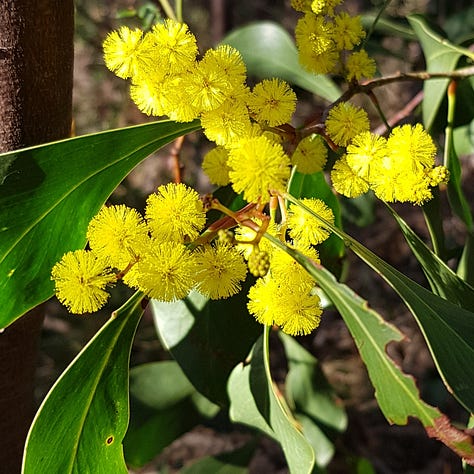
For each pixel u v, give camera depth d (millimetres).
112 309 295
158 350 300
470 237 160
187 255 95
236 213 98
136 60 98
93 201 106
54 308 295
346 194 109
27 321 131
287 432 118
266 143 94
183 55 98
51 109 117
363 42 143
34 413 144
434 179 103
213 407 191
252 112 104
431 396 284
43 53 112
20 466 143
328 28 117
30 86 113
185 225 97
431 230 146
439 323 90
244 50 196
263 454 314
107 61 100
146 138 103
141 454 184
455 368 86
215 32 398
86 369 102
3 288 103
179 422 189
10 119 115
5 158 92
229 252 99
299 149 113
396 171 103
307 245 104
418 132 103
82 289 94
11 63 111
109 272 97
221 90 97
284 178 95
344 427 202
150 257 94
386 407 85
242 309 146
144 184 340
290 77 194
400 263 336
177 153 177
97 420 107
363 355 85
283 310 99
